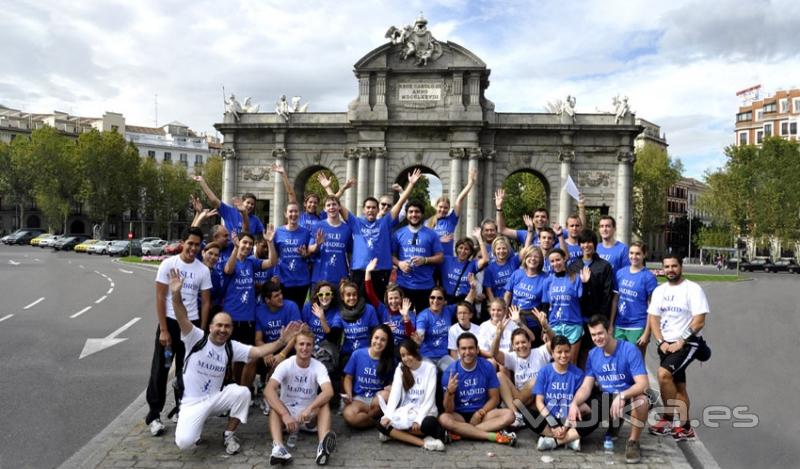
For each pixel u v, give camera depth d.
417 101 55.12
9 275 48.19
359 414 12.96
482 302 17.38
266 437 12.49
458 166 54.25
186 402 11.79
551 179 55.28
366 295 15.84
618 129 53.88
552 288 15.10
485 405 12.90
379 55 54.91
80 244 92.38
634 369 12.10
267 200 59.81
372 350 13.54
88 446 11.76
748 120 147.50
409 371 12.55
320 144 58.22
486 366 13.06
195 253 13.47
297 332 12.53
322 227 17.09
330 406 14.60
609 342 12.36
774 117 141.88
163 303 12.93
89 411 13.97
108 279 46.66
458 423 12.45
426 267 16.89
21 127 137.88
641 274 14.71
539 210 17.84
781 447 12.53
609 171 54.94
